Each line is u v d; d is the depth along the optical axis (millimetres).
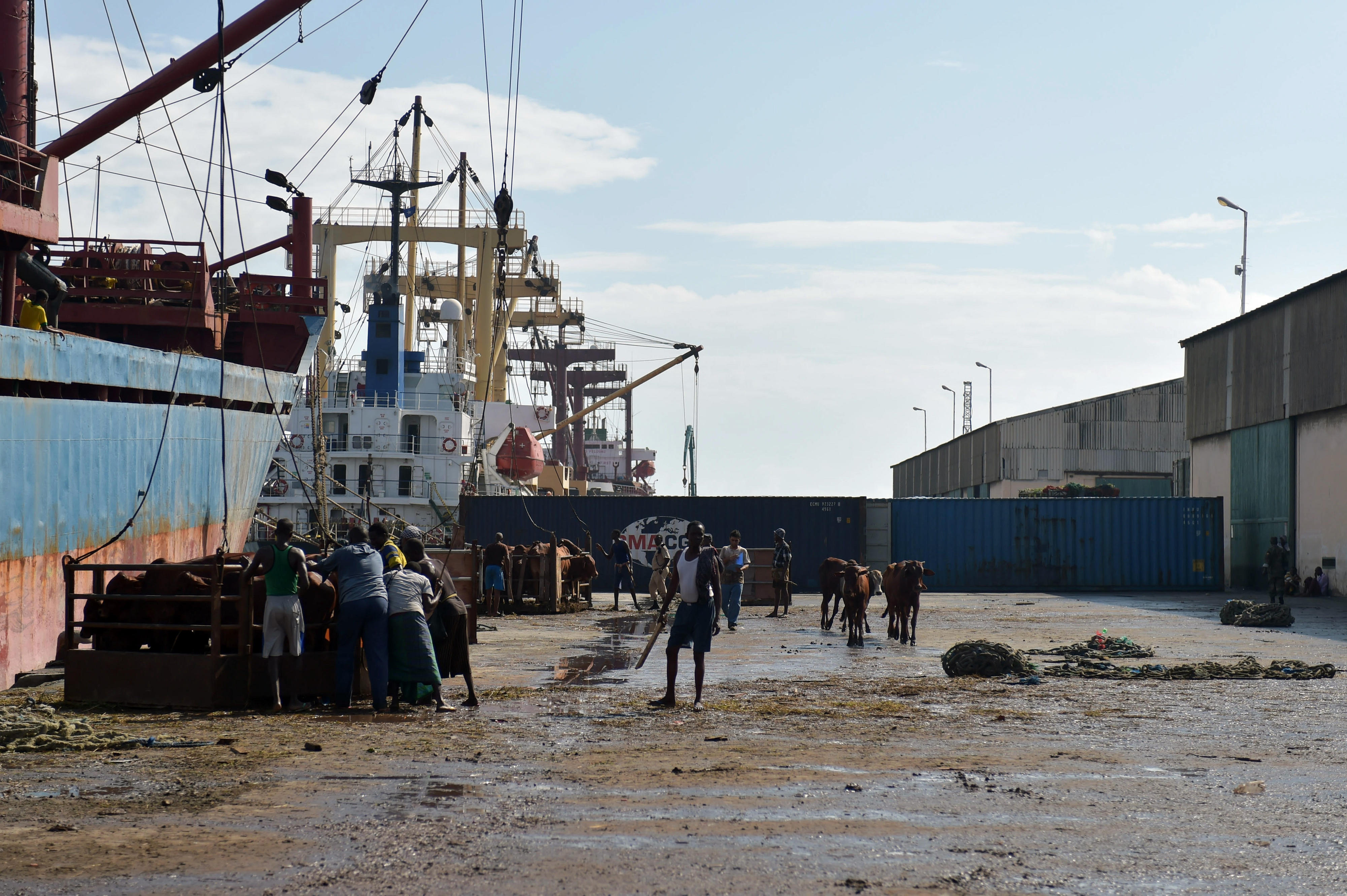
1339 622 24859
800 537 39969
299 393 40594
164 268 25719
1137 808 6461
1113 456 61531
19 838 5750
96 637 11547
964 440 71812
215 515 22812
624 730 9508
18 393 15836
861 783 7148
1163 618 26438
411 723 10000
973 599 35594
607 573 39875
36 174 18391
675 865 5234
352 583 10945
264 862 5285
